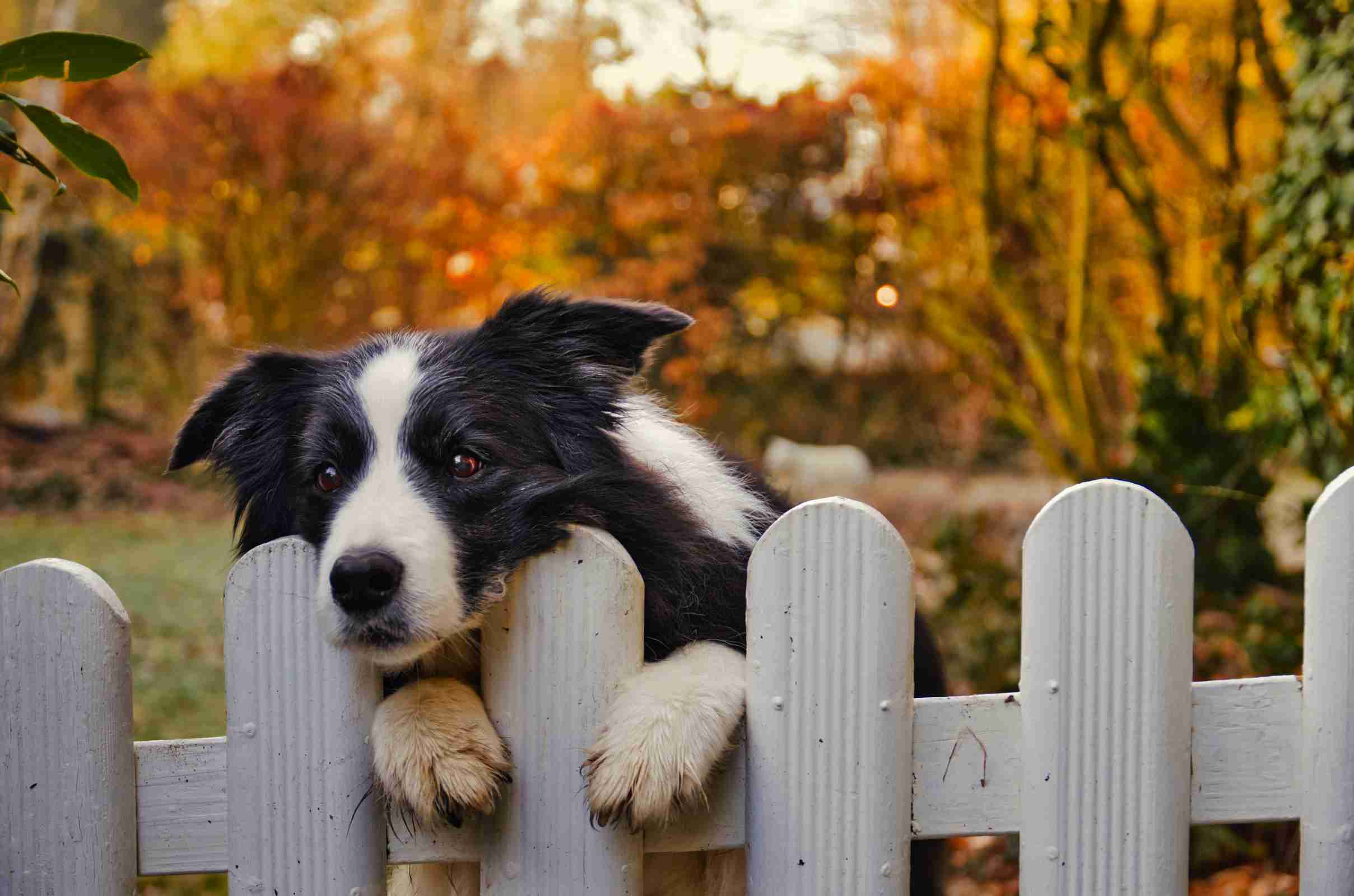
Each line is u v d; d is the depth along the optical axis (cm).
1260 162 514
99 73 170
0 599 165
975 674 448
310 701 169
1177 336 498
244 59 1856
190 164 1199
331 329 1274
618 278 1166
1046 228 652
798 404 1324
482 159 1330
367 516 189
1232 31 500
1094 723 162
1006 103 730
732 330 1259
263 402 241
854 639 161
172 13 2056
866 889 163
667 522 211
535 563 167
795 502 294
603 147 1171
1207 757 166
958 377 1255
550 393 227
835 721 162
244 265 1241
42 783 166
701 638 202
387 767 164
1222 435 449
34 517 1082
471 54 1919
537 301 233
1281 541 628
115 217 1373
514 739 168
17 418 1330
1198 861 358
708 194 1159
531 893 169
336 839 169
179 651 641
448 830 170
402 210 1235
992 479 1349
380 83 1670
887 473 1344
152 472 1261
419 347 228
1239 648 382
